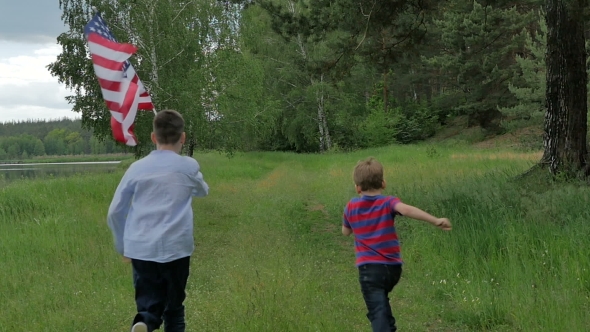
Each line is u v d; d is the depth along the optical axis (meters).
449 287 6.20
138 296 3.88
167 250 3.78
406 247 8.23
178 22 24.14
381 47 14.16
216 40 26.33
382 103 47.06
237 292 5.74
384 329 3.79
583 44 10.15
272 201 14.62
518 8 36.81
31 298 5.91
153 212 3.82
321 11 13.52
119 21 23.75
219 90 26.02
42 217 10.70
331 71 14.61
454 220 8.11
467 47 37.38
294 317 4.93
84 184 14.85
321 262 7.77
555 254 6.25
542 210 7.60
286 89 44.44
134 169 3.93
